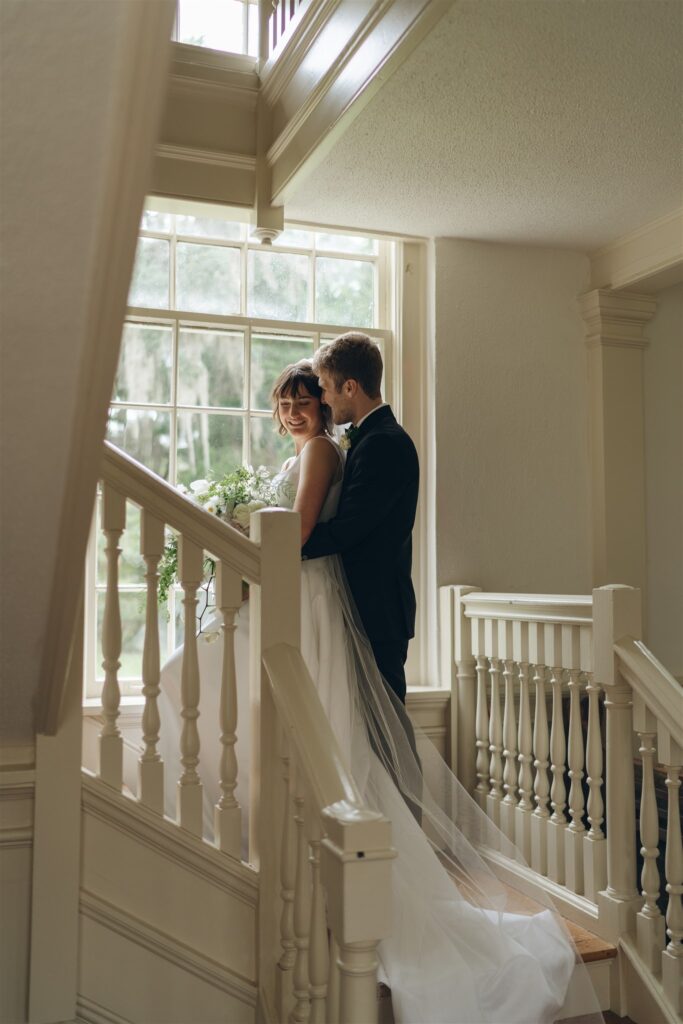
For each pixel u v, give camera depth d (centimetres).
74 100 141
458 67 246
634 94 262
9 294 159
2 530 188
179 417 362
